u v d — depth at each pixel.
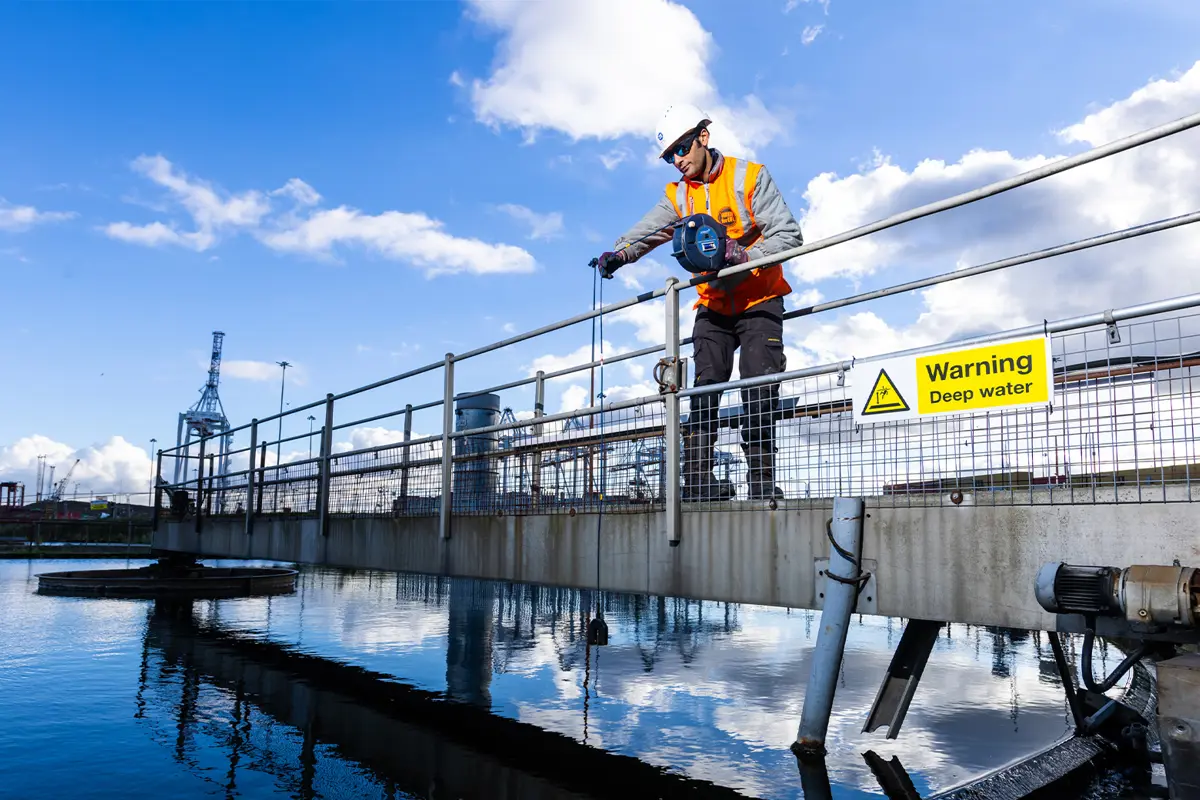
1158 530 2.93
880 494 3.75
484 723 7.11
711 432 4.72
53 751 5.85
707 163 5.12
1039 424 3.29
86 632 12.52
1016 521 3.28
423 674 9.62
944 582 3.47
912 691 3.85
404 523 7.27
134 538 47.69
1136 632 2.92
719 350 5.12
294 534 9.54
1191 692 2.71
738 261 4.66
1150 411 3.01
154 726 6.70
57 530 47.56
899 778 5.53
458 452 7.18
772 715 7.53
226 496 12.22
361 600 19.73
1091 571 2.93
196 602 18.00
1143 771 5.76
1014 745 6.50
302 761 5.75
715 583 4.39
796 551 4.04
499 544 6.04
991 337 3.41
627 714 7.55
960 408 3.49
